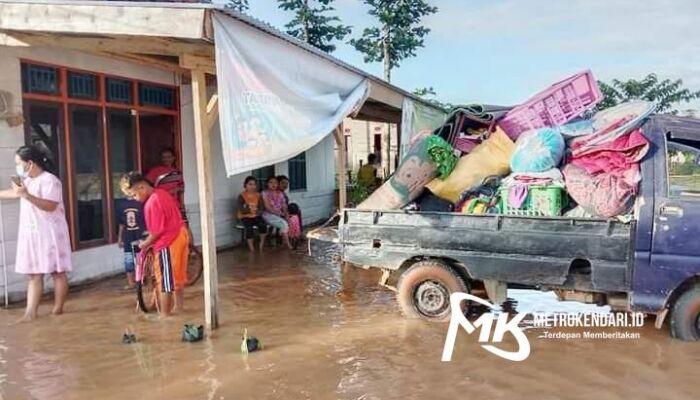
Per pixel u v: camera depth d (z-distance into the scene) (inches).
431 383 181.8
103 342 221.8
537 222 224.1
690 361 197.0
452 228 235.9
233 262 387.5
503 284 235.3
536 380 183.3
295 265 374.6
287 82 238.1
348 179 863.7
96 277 328.8
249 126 218.2
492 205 242.1
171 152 372.5
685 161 212.8
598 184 219.3
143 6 208.8
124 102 352.5
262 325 241.6
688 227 207.8
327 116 264.4
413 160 250.5
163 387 179.8
